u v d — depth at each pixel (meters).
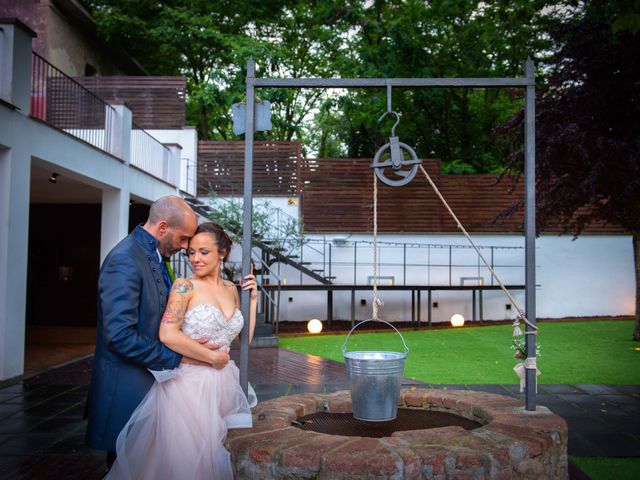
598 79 8.10
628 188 7.66
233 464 2.62
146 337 2.21
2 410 4.80
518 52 17.92
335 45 19.38
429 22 17.73
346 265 13.81
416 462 2.42
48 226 13.27
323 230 13.82
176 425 2.28
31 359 7.77
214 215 11.74
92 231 13.20
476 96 20.03
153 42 17.41
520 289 13.94
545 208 8.96
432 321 13.78
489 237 13.94
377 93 17.55
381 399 3.10
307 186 13.90
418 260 13.89
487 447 2.56
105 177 8.60
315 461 2.45
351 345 9.12
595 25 8.15
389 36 16.64
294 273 13.73
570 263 14.10
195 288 2.47
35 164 7.08
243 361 3.12
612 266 14.12
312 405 3.51
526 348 3.34
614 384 5.93
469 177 13.99
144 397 2.25
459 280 13.88
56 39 13.24
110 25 14.86
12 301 6.27
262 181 13.91
